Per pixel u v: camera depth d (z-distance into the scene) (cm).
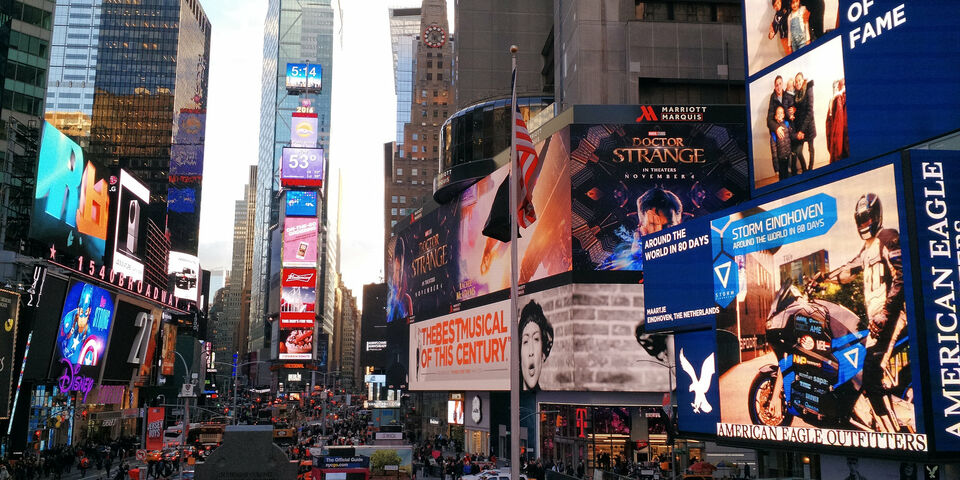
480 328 8538
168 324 12394
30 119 8456
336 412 16412
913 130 3203
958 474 2864
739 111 6975
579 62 7756
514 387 2067
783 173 3856
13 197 8112
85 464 6588
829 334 3177
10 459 6369
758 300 3619
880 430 2908
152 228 13250
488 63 12044
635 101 7669
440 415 10956
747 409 3650
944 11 3175
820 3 3650
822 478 3350
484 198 8675
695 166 6888
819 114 3616
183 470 5166
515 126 2228
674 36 7800
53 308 7250
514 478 2050
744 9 4222
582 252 6750
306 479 4544
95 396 9056
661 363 6575
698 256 4178
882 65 3316
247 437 1655
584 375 6550
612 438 6575
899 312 2859
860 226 3064
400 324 11462
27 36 8525
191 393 7006
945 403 2744
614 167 6856
